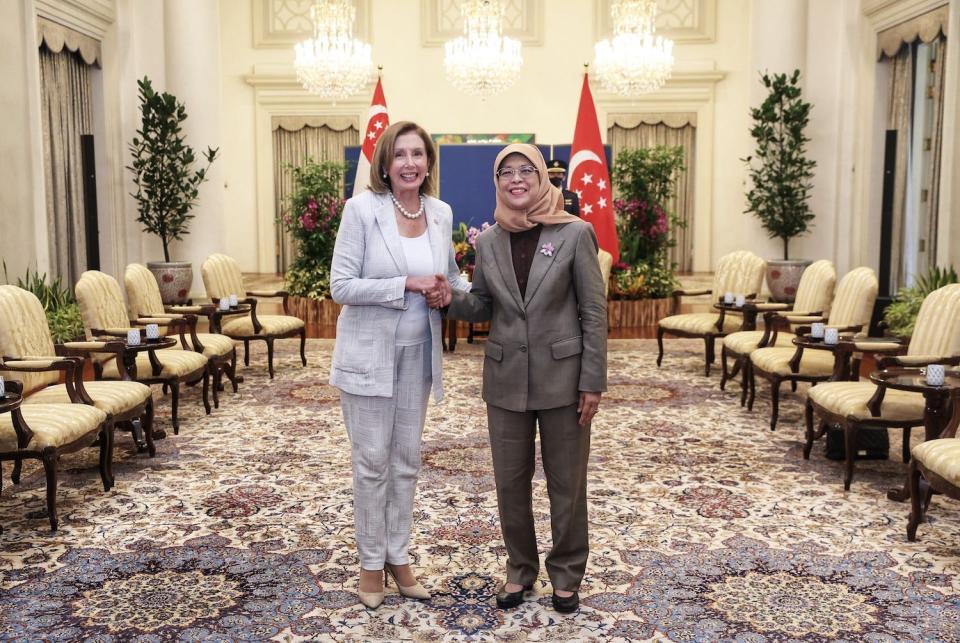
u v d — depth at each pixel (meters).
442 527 4.12
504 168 3.10
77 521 4.18
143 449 5.34
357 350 3.18
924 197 9.80
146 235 10.86
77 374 4.58
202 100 10.87
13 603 3.32
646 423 6.07
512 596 3.29
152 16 10.64
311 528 4.10
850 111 10.81
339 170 11.36
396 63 15.56
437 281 3.10
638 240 11.53
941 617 3.20
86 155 9.64
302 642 3.03
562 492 3.16
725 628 3.12
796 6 10.80
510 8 15.48
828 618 3.19
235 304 7.42
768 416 6.29
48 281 8.57
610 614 3.23
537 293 3.08
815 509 4.34
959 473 3.55
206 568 3.65
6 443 4.01
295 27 15.65
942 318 4.82
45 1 8.70
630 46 12.61
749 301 7.75
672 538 3.97
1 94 7.86
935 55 9.30
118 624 3.15
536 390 3.09
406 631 3.11
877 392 4.52
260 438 5.68
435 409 6.45
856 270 6.06
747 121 15.62
